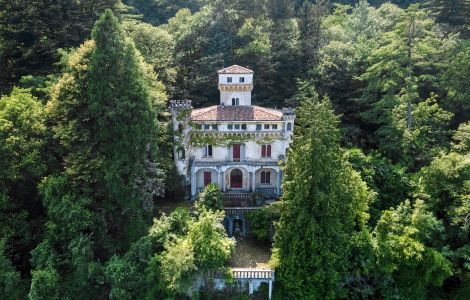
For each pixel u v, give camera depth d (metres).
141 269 39.16
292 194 38.19
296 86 66.62
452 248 43.28
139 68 45.22
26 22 58.22
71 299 39.41
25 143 42.00
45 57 59.50
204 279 38.84
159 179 45.53
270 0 76.62
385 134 54.81
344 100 63.72
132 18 75.31
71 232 40.41
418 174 49.56
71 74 43.72
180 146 50.91
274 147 52.62
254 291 39.50
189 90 65.44
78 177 40.97
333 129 40.16
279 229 39.06
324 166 37.06
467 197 41.91
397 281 41.12
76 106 43.44
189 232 39.25
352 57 65.88
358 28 81.75
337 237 38.41
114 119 41.66
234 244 41.38
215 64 65.31
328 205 36.97
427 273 39.66
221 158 53.09
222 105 55.34
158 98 50.75
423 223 41.25
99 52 42.16
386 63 54.56
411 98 52.25
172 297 37.44
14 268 40.81
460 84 54.59
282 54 68.25
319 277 37.50
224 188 53.03
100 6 64.12
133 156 42.97
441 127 55.25
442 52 60.59
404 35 53.97
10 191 44.22
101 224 42.00
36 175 42.38
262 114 52.59
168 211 48.59
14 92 46.34
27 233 43.16
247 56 68.19
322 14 76.31
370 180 48.19
